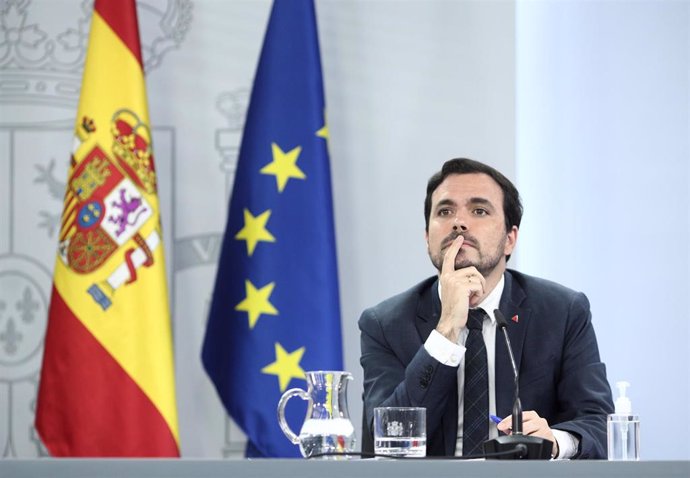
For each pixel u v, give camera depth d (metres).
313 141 10.14
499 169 10.75
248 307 9.97
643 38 10.78
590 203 10.77
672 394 10.42
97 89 10.02
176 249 10.73
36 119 10.84
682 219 10.57
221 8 10.97
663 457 10.34
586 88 10.84
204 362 10.15
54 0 10.97
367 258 10.70
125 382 9.68
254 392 9.88
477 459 5.32
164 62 10.91
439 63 10.87
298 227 10.04
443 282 7.05
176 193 10.80
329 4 10.93
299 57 10.23
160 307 9.84
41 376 9.75
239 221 10.17
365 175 10.78
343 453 5.39
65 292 9.77
